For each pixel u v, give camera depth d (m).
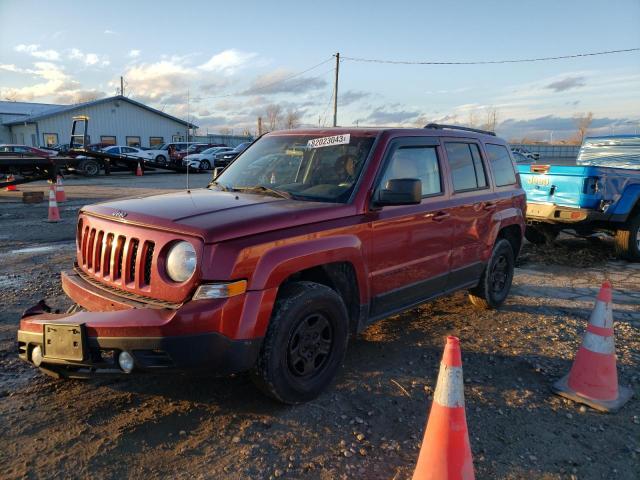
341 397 3.69
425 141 4.59
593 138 11.20
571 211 8.38
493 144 5.74
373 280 3.97
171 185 21.64
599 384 3.70
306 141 4.54
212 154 33.19
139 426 3.24
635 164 10.52
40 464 2.84
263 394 3.63
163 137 51.28
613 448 3.19
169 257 3.11
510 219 5.69
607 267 8.19
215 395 3.64
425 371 4.17
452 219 4.73
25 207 13.88
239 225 3.12
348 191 3.88
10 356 4.18
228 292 2.99
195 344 2.93
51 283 6.23
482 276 5.49
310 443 3.12
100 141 47.66
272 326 3.23
